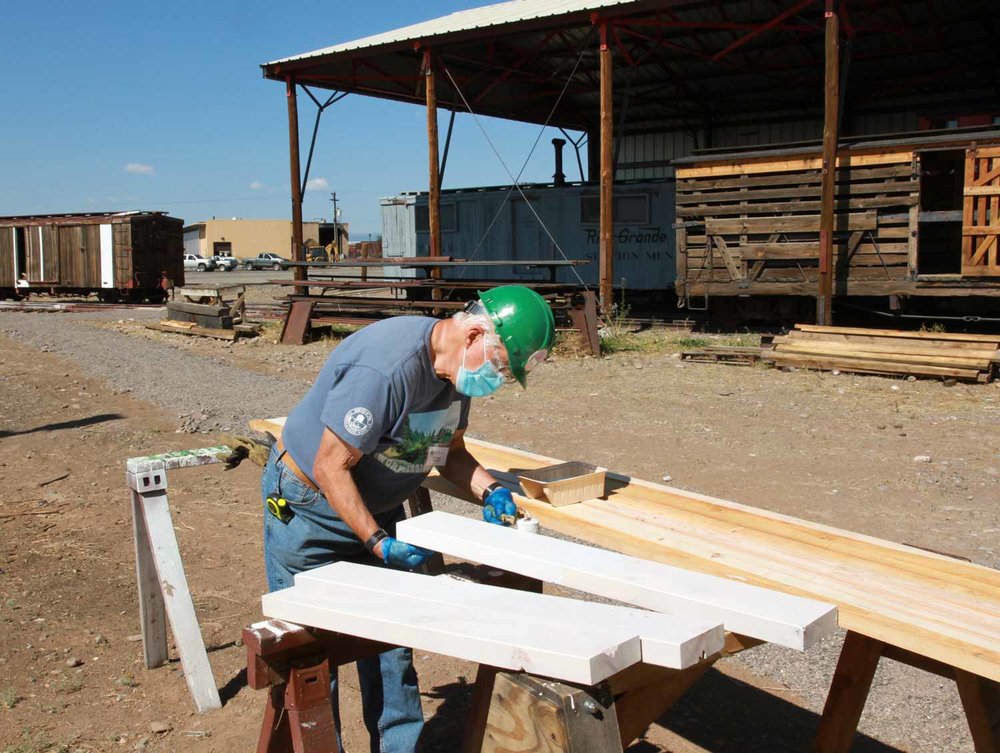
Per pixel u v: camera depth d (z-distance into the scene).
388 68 20.33
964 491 6.53
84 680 3.87
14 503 6.61
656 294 21.77
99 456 8.09
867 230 14.12
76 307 26.61
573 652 1.72
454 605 2.06
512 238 23.30
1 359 14.63
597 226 21.94
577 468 3.39
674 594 2.06
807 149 14.39
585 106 26.61
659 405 10.02
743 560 2.45
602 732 1.81
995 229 12.95
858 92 23.69
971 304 15.10
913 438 8.22
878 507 6.18
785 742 3.35
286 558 2.81
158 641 4.02
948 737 3.37
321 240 71.50
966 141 13.10
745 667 3.98
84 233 29.58
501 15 18.55
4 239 31.14
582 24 16.11
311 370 13.34
